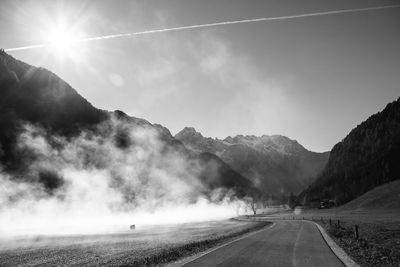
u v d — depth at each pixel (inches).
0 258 1111.0
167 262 714.8
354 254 804.0
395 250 823.7
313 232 1561.3
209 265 653.3
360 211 4943.4
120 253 962.1
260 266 644.7
